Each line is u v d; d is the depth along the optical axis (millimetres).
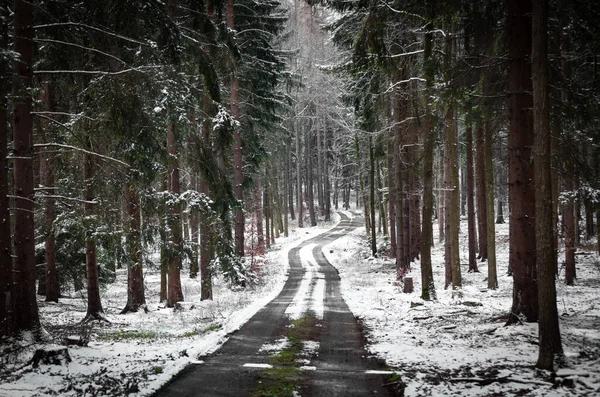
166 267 16797
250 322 13242
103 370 7680
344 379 7309
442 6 10945
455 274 18766
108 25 10789
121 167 11812
